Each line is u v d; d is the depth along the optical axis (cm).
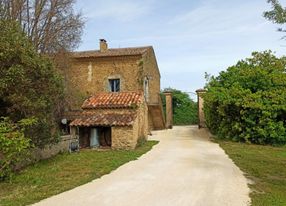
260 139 2172
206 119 2752
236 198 884
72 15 2244
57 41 2170
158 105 3139
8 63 1277
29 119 1265
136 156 1616
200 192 945
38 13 2111
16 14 2006
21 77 1254
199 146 1984
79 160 1534
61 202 852
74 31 2256
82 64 3022
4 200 887
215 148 1900
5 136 1119
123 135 1906
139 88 2908
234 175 1184
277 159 1574
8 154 1127
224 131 2316
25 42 1354
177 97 4234
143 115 2198
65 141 1798
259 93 2214
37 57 1373
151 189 982
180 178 1129
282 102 2147
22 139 1150
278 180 1134
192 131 2941
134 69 2925
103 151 1853
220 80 2542
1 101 1348
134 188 995
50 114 1515
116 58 2956
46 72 1386
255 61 2530
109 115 2034
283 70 2408
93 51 3177
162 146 1998
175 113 4209
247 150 1852
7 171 1135
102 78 2983
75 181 1101
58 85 1472
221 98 2244
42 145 1495
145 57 3003
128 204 833
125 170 1278
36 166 1384
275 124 2131
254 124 2167
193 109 4247
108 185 1037
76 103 2372
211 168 1309
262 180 1120
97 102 2166
